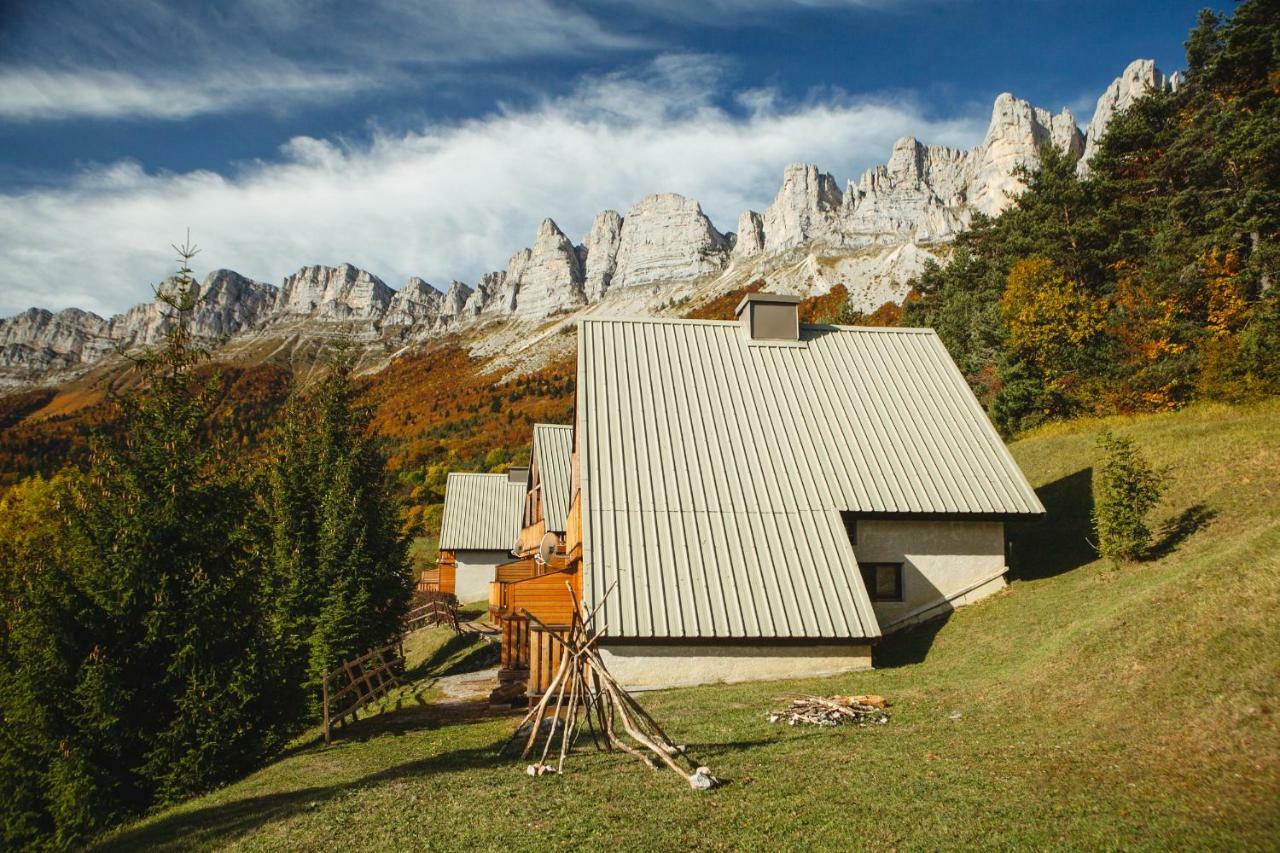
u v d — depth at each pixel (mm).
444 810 9172
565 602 22125
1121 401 34125
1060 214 47156
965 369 47406
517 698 17984
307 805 10062
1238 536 16812
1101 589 17750
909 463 21703
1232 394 28797
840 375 24297
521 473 55281
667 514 19469
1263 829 6820
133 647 14133
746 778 9672
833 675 17672
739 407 22734
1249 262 33500
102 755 13500
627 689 17438
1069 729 10445
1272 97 37656
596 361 23359
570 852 7566
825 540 19406
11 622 14664
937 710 12875
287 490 23234
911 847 7297
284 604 22188
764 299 25141
